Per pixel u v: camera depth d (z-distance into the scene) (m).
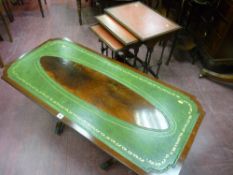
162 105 1.29
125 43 1.75
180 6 2.53
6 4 2.90
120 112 1.24
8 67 1.50
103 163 1.54
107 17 2.02
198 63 2.54
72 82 1.41
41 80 1.41
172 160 1.02
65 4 3.54
